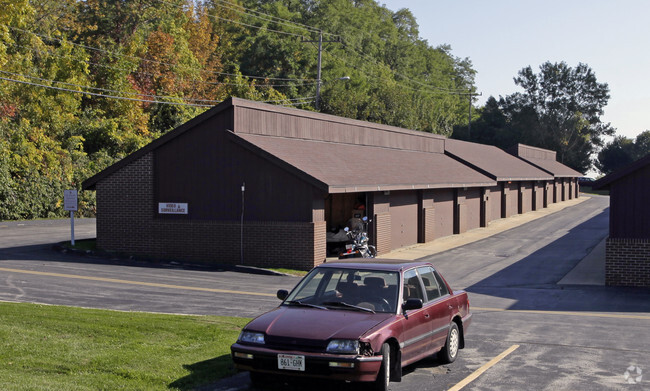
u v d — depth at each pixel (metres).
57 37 59.00
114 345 10.61
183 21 71.00
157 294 17.84
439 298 10.56
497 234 39.12
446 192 37.81
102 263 24.31
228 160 25.14
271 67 80.38
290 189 24.12
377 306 9.25
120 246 26.72
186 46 62.31
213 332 12.12
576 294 20.17
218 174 25.31
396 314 9.08
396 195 30.94
